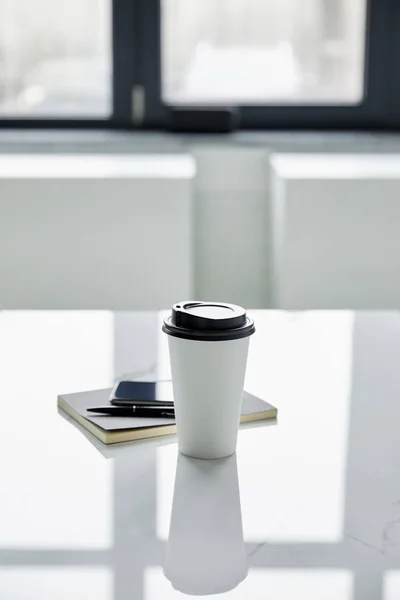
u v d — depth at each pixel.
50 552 0.84
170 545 0.86
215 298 3.68
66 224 3.18
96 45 3.86
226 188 3.61
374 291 3.21
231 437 1.07
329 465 1.05
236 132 3.91
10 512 0.93
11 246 3.19
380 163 3.43
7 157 3.54
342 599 0.76
